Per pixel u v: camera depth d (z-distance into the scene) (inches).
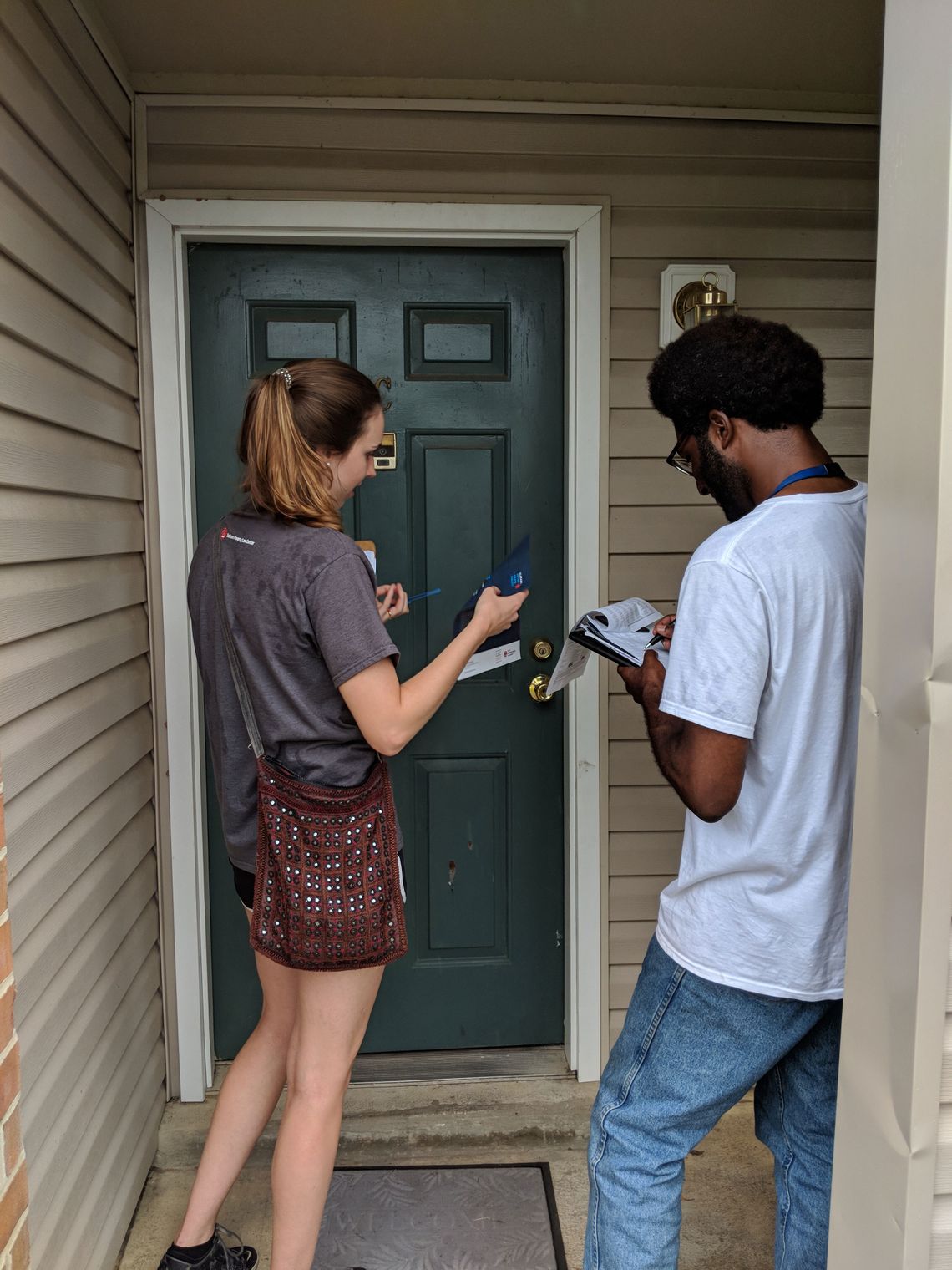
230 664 57.6
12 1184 44.7
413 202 83.3
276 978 64.7
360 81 82.6
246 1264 68.9
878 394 40.5
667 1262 52.1
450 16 73.3
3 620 50.9
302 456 56.8
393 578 90.2
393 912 58.0
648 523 89.0
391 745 54.9
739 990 48.7
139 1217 76.7
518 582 64.2
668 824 91.6
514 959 94.9
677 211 86.5
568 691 90.3
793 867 47.4
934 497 36.8
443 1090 89.2
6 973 44.4
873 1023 41.8
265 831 56.3
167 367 83.0
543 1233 75.5
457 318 88.6
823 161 87.4
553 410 90.0
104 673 71.8
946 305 36.0
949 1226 40.2
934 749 37.5
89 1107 64.5
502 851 93.9
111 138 75.4
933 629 37.1
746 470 51.0
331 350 87.8
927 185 36.8
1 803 44.6
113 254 75.7
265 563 55.5
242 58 79.2
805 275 88.4
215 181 82.5
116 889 72.4
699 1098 50.9
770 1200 79.4
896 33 38.6
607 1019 92.1
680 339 52.6
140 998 80.0
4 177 52.1
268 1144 84.0
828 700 46.5
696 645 46.3
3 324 51.4
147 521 84.1
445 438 89.7
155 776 86.0
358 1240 74.5
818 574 45.9
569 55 79.8
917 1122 39.3
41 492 58.4
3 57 52.3
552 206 84.4
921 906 38.3
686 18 74.1
